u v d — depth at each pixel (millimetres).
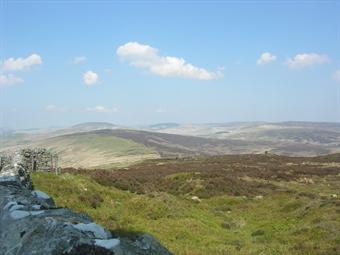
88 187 31891
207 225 29500
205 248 22859
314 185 57188
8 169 23078
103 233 9383
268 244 24953
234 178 53219
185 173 54469
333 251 21766
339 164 78562
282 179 61906
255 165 78312
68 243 7422
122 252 8469
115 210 28828
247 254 22094
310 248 22844
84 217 10945
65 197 27875
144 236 12359
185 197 43812
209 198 44719
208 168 72375
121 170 71500
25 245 8070
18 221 9523
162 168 74500
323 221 27891
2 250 8711
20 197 12289
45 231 8188
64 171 40812
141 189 40125
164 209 30609
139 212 29688
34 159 35031
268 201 41906
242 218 35062
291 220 31281
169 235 24750
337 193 49312
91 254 7500
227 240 25812
